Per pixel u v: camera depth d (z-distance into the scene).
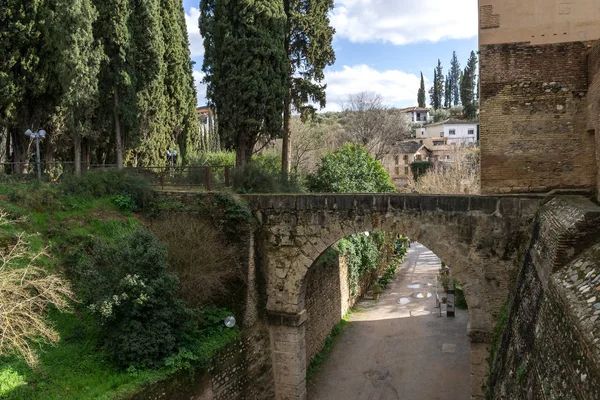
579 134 11.46
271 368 13.20
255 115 18.47
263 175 16.30
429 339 17.69
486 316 10.88
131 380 8.88
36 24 18.03
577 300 5.63
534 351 6.92
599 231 6.98
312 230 12.38
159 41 21.34
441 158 58.03
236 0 17.72
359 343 17.62
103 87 19.19
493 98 11.98
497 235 10.71
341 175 22.70
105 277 9.62
